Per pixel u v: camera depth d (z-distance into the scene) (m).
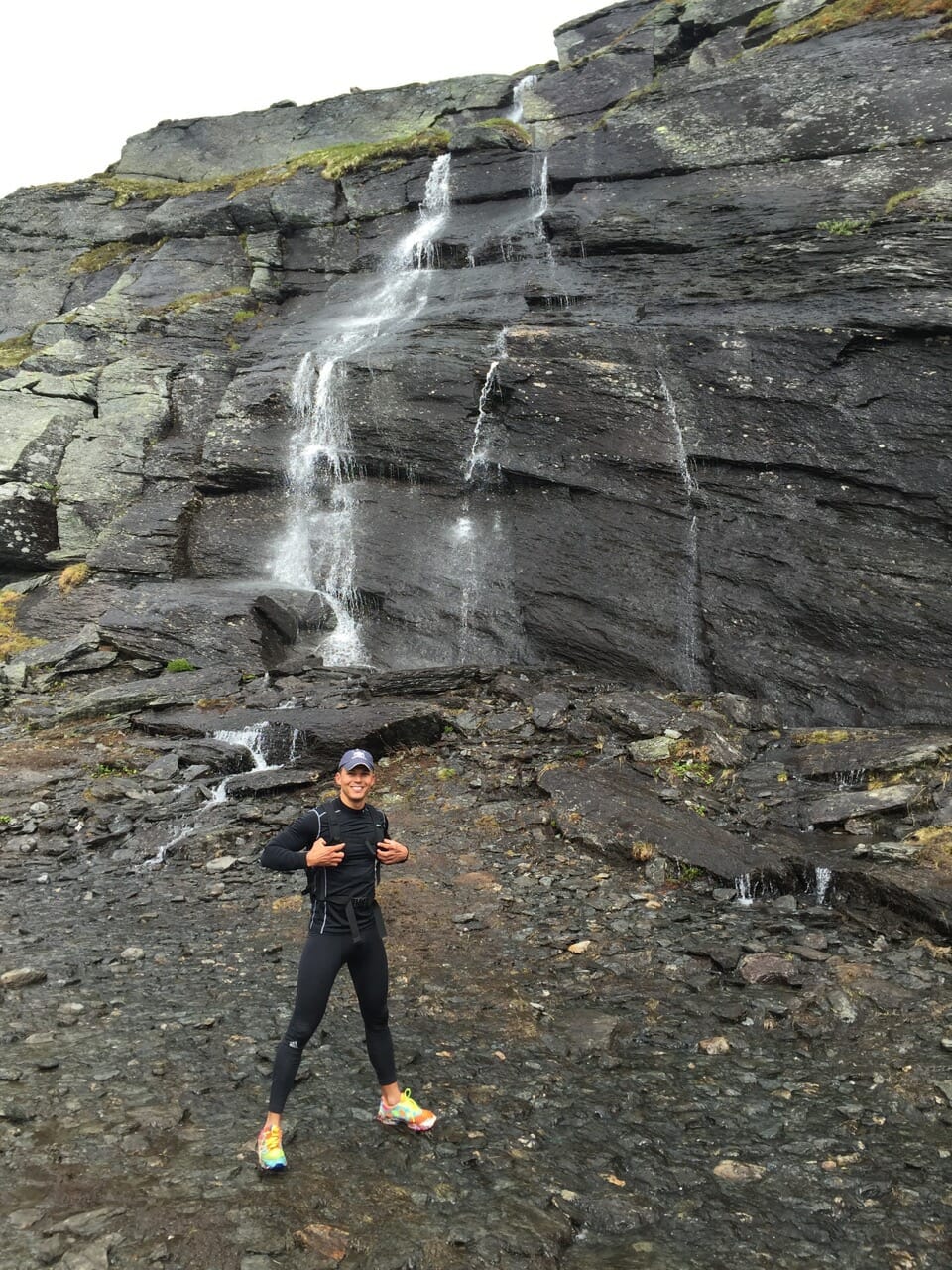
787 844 8.77
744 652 13.19
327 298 24.38
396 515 17.47
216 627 15.91
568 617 14.81
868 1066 5.39
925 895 7.23
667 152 20.00
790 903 7.90
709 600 13.83
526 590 15.39
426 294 21.97
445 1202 4.08
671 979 6.62
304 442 19.02
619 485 15.31
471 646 15.42
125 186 30.19
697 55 24.66
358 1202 4.05
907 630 12.17
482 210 23.94
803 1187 4.27
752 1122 4.83
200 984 6.52
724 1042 5.67
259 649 15.64
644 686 13.76
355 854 4.46
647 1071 5.35
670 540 14.58
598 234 19.08
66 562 19.66
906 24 18.73
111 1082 5.08
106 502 19.86
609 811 9.52
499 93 28.70
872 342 13.91
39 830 10.24
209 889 8.58
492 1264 3.68
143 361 22.09
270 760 12.15
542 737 11.88
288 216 25.89
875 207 16.09
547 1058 5.51
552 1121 4.82
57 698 14.97
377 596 16.64
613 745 11.31
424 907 7.97
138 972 6.75
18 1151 4.38
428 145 25.66
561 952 7.11
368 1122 4.73
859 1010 6.05
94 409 21.64
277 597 16.72
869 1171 4.38
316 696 13.66
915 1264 3.76
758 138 18.84
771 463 14.12
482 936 7.42
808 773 10.30
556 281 19.02
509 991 6.43
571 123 26.16
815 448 13.85
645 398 15.41
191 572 18.61
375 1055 4.66
